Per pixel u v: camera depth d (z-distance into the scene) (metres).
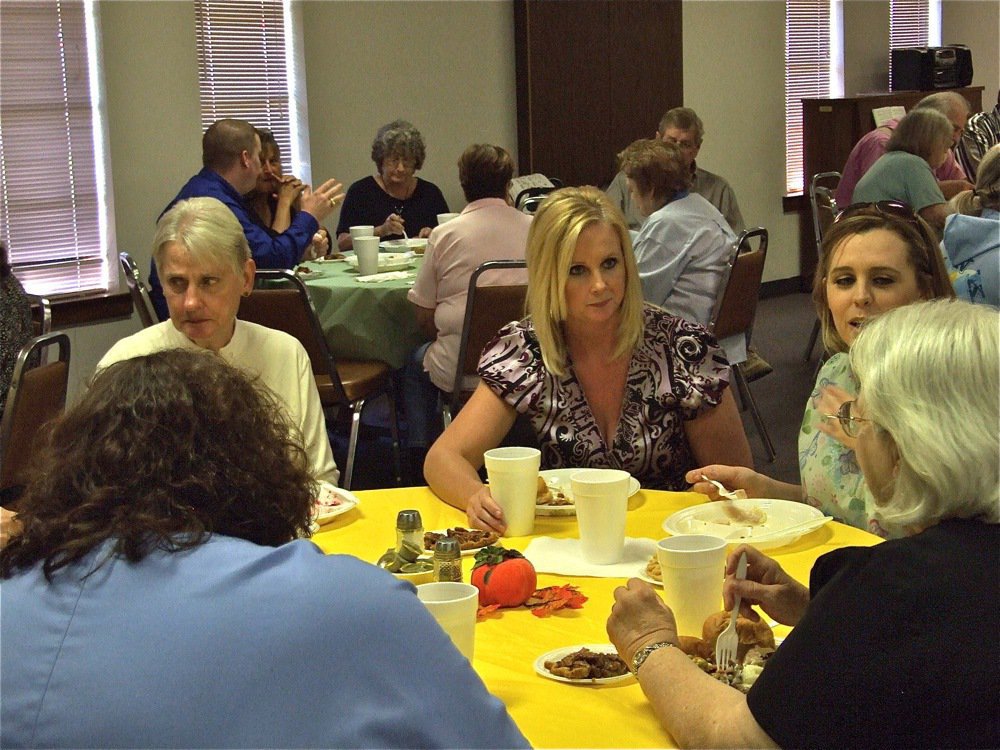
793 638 1.05
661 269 4.22
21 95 4.86
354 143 6.24
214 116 5.71
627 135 7.24
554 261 2.07
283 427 1.04
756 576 1.43
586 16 6.95
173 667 0.87
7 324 3.18
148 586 0.91
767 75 8.30
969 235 3.04
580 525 1.63
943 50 8.76
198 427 0.97
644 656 1.20
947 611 0.99
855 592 1.03
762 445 4.83
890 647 0.99
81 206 5.11
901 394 1.05
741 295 4.16
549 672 1.26
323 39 6.04
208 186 4.27
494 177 3.92
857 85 9.09
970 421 1.03
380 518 1.89
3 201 4.87
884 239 1.95
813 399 2.02
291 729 0.86
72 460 0.96
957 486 1.02
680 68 7.45
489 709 0.93
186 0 5.29
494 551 1.54
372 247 4.29
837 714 1.00
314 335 3.63
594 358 2.15
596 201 2.10
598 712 1.17
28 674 0.89
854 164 6.34
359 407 3.79
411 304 4.07
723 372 2.18
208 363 1.02
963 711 0.97
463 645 1.21
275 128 5.96
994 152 3.34
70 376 5.07
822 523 1.71
